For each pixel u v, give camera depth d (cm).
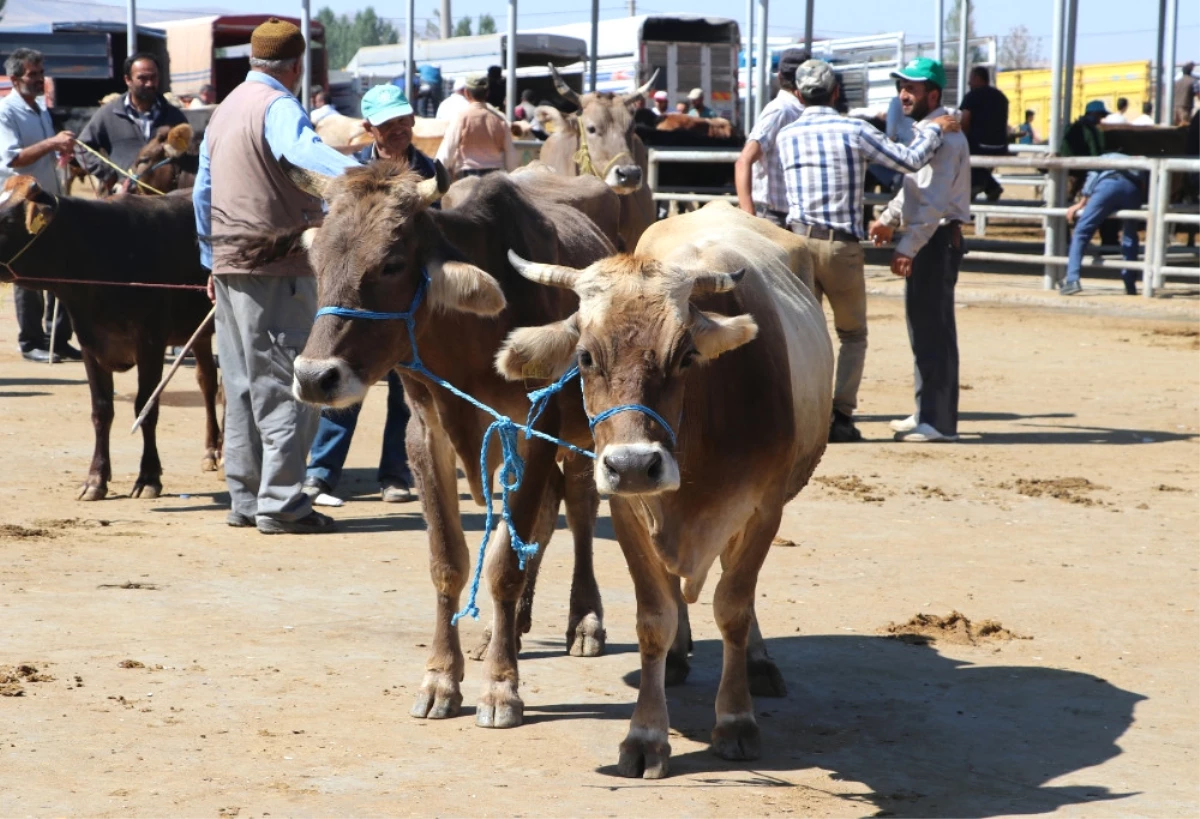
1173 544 829
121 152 1308
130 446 1091
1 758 498
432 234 561
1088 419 1236
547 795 477
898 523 876
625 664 630
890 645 648
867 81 3684
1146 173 2202
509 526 547
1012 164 1975
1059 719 558
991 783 493
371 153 868
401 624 673
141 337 939
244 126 788
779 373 544
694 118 2483
